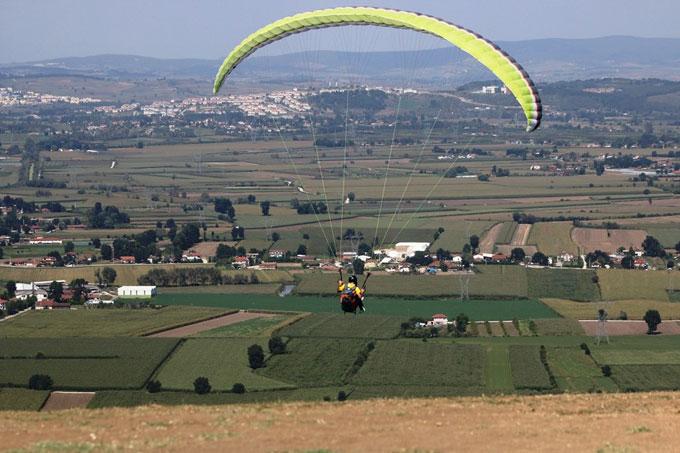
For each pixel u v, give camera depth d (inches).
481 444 2672.2
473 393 6195.9
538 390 6328.7
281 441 2691.9
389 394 6156.5
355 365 6978.4
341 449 2596.0
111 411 3336.6
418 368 6899.6
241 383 6505.9
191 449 2605.8
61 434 2859.3
